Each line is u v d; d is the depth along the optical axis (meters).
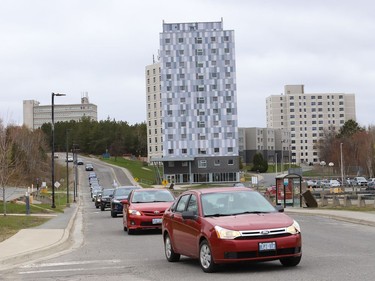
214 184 118.56
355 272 10.25
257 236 10.35
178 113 123.38
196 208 11.80
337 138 149.12
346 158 128.50
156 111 174.00
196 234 11.32
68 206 55.12
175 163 123.19
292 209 35.75
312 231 19.75
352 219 24.33
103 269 12.24
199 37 124.00
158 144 173.38
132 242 18.33
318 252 13.56
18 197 55.78
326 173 140.12
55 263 13.70
